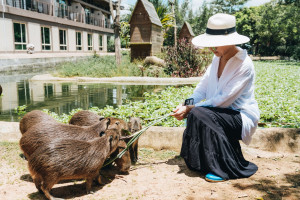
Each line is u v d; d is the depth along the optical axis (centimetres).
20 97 939
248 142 349
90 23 3909
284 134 437
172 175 349
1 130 487
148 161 405
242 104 350
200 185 315
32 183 331
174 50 1772
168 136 455
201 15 4750
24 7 2633
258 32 5644
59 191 311
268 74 1803
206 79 399
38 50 2716
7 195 298
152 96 941
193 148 338
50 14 2953
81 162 285
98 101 871
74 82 1419
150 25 2050
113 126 343
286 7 4984
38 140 315
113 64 1931
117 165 359
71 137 331
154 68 1759
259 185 312
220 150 325
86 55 3278
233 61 340
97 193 306
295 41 6059
